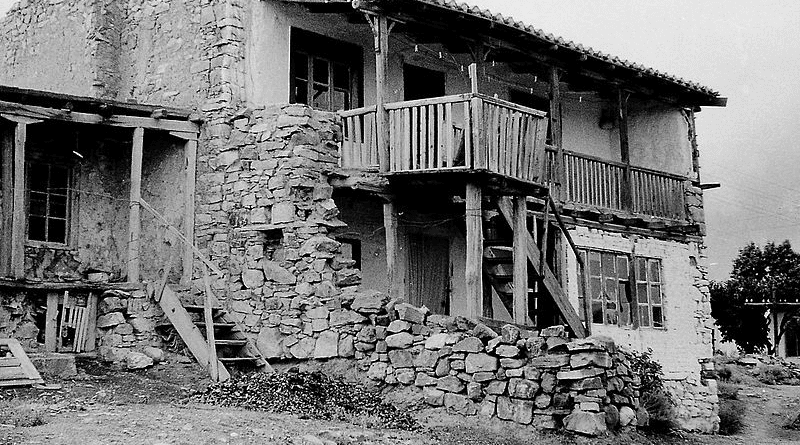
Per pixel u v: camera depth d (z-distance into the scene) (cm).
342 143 1462
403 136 1398
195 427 917
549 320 1692
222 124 1483
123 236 1620
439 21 1496
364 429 1034
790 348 4441
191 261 1485
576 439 1084
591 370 1108
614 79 1834
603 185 1811
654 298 1933
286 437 904
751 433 1944
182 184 1522
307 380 1222
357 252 1608
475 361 1173
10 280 1341
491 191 1440
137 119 1462
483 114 1373
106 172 1628
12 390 1112
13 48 1923
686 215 1995
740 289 4322
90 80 1677
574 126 2038
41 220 1554
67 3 1767
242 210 1441
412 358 1230
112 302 1391
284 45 1564
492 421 1138
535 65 1733
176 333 1379
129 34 1688
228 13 1503
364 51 1692
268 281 1389
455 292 1783
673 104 2031
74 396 1102
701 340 2006
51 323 1370
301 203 1385
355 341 1288
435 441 1021
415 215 1698
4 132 1396
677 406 1878
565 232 1581
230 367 1312
